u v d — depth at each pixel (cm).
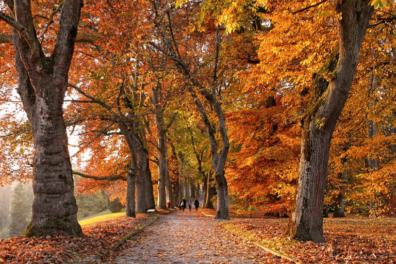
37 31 1236
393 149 1240
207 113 2036
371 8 730
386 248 738
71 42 878
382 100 1137
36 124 841
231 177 1827
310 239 839
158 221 1820
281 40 1024
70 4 877
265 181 1802
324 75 779
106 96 1627
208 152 2897
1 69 1331
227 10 709
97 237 903
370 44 998
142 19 1209
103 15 1124
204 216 2252
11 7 859
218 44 1678
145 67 1291
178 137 3206
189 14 1550
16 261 522
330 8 702
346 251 696
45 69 836
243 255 788
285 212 1775
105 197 6988
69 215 838
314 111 837
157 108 2141
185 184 5419
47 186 816
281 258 700
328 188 1652
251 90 1736
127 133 1830
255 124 1811
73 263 601
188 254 816
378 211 1079
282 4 918
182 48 2116
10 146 1633
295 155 1636
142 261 715
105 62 1287
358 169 1939
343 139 1306
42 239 749
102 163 2547
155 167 3791
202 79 1684
